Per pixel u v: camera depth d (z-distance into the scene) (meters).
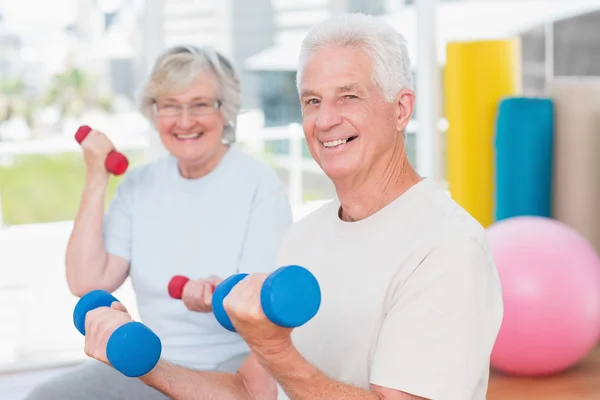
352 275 1.35
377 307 1.31
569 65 4.62
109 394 1.93
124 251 2.23
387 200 1.37
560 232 2.95
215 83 2.15
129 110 4.67
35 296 4.11
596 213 3.66
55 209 6.53
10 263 4.27
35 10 4.67
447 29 4.77
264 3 4.09
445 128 4.33
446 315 1.22
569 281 2.80
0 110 4.76
